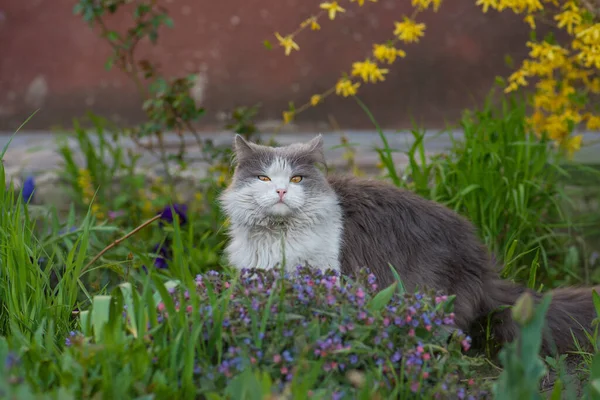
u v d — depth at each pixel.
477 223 5.34
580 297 4.47
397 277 3.63
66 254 5.08
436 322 3.31
